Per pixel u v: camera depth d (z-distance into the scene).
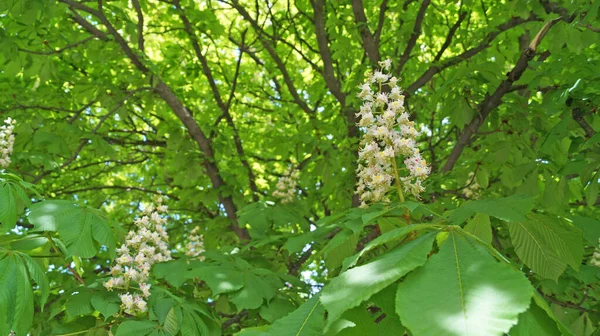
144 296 3.16
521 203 1.54
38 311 4.43
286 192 5.95
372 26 8.20
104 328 3.11
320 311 1.20
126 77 7.27
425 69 8.09
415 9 8.49
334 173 7.24
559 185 4.36
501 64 8.09
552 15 4.62
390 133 2.27
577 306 4.15
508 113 5.36
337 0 8.02
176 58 9.19
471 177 5.72
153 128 9.92
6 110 7.07
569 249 1.71
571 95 4.05
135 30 6.81
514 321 0.84
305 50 10.15
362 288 1.03
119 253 3.39
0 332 1.86
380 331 1.31
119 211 10.93
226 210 7.85
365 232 4.40
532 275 4.23
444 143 8.66
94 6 7.35
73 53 7.00
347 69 8.52
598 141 3.41
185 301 3.28
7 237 2.96
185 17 8.41
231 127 9.33
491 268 0.97
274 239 4.28
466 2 7.48
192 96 9.34
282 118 10.16
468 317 0.86
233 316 4.85
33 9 5.67
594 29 3.99
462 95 5.07
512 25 7.15
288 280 3.90
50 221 2.39
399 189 2.21
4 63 6.64
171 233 8.64
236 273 3.55
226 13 10.08
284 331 1.17
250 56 10.04
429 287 0.96
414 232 1.63
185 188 8.40
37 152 6.48
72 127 6.59
